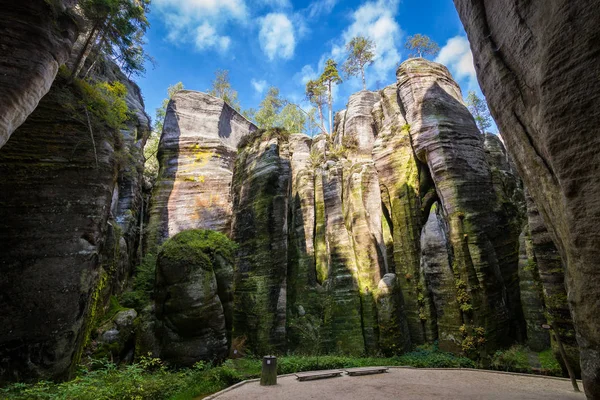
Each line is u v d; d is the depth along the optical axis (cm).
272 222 2039
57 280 1112
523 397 912
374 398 919
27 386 921
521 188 2475
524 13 621
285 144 2333
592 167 430
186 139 3112
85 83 1416
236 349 1733
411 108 2598
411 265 2323
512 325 1955
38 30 934
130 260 2227
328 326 2164
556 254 1311
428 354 1941
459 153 2297
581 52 447
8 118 818
